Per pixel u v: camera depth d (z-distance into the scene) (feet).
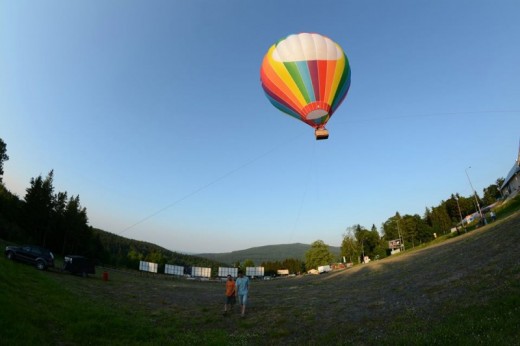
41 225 237.86
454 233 236.84
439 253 120.57
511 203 218.18
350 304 65.26
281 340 47.16
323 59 85.87
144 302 78.07
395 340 36.94
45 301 54.65
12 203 240.94
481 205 429.79
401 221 394.11
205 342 45.88
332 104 87.45
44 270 107.04
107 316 53.11
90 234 279.69
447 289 58.34
